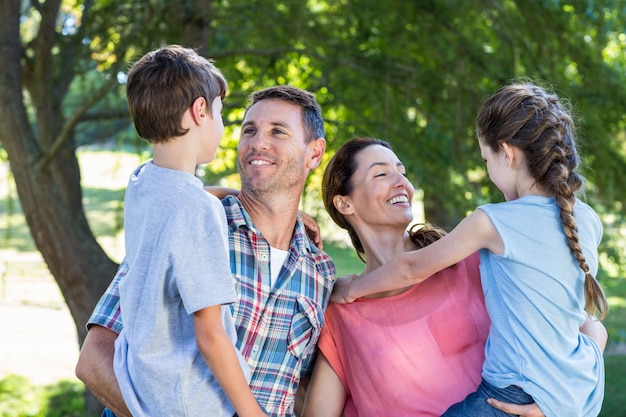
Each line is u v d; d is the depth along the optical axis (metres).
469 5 6.57
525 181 2.06
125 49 5.96
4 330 12.90
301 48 7.22
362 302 2.33
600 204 6.97
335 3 7.18
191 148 1.87
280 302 2.13
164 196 1.79
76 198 7.07
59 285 6.59
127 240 1.86
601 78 6.77
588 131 6.50
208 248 1.75
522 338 1.97
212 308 1.74
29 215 6.41
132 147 6.57
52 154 6.22
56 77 6.71
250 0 6.91
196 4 6.37
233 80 7.50
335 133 7.28
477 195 6.62
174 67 1.87
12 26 6.23
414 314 2.28
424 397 2.21
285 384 2.11
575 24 7.09
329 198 2.50
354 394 2.29
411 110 7.34
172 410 1.77
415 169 6.43
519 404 1.96
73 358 11.55
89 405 8.32
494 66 6.76
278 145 2.18
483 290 2.12
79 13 7.36
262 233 2.20
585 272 1.96
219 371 1.75
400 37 6.57
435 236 2.47
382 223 2.41
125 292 1.82
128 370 1.83
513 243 2.00
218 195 2.38
